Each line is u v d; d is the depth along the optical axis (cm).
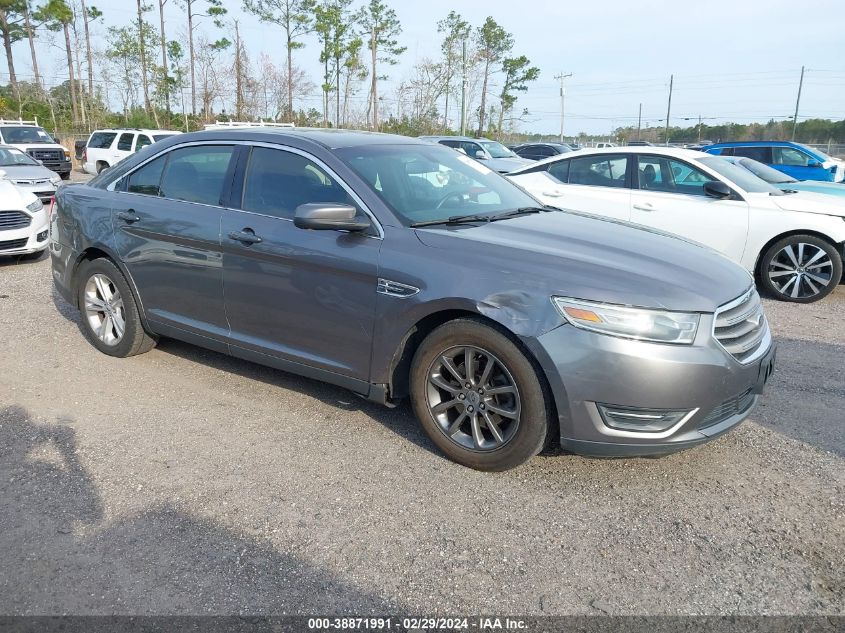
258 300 402
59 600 251
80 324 596
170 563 273
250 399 435
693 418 306
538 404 316
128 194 478
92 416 407
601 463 356
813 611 249
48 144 2281
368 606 251
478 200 421
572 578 267
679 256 352
